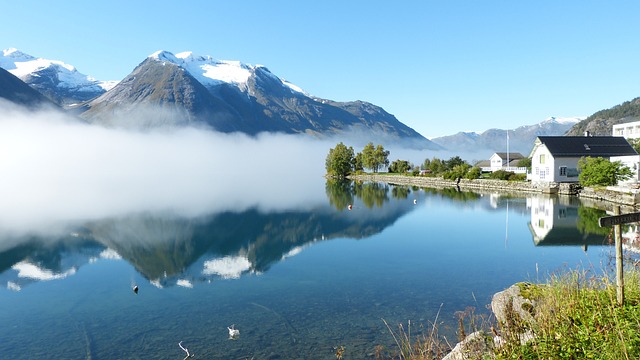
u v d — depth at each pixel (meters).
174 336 15.41
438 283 20.92
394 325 15.54
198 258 30.33
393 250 29.89
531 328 8.00
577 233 31.53
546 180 62.91
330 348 13.80
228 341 14.74
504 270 22.95
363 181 123.88
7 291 22.09
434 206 55.16
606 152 61.25
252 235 39.69
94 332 16.11
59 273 26.19
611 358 6.32
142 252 32.81
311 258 28.45
